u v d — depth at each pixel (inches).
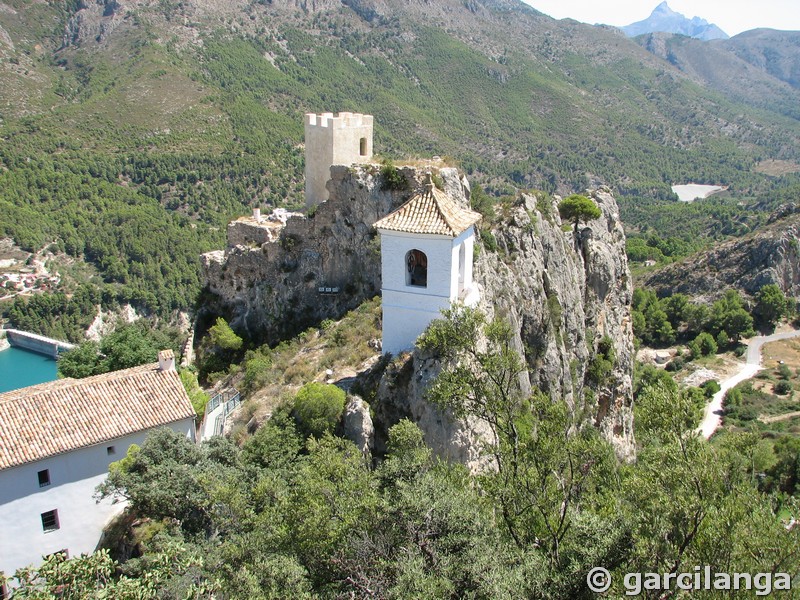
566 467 869.2
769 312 5383.9
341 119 1876.2
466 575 669.9
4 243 5123.0
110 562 694.5
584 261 2372.0
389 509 741.9
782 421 3762.3
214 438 1227.2
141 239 5319.9
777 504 846.5
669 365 4845.0
